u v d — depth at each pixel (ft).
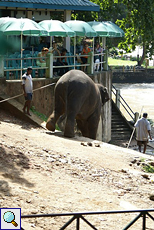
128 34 116.47
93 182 29.48
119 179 31.37
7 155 30.19
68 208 23.36
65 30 54.34
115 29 69.51
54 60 57.98
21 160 30.09
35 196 23.99
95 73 61.36
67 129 42.98
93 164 33.94
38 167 29.58
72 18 102.63
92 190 27.40
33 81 50.49
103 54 67.72
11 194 23.31
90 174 31.09
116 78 166.40
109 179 30.83
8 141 34.32
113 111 79.97
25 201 22.95
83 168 31.99
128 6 107.14
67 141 40.01
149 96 128.67
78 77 44.19
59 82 44.78
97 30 64.80
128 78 166.71
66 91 43.86
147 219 24.47
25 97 45.65
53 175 28.84
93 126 48.03
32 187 25.44
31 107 49.85
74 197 25.31
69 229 20.98
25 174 27.53
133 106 109.50
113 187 29.17
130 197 27.61
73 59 61.21
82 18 102.63
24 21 48.52
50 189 25.82
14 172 27.32
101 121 66.33
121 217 23.93
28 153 32.32
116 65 183.32
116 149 41.01
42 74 54.34
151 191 29.55
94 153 37.32
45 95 52.19
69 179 28.76
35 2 64.95
